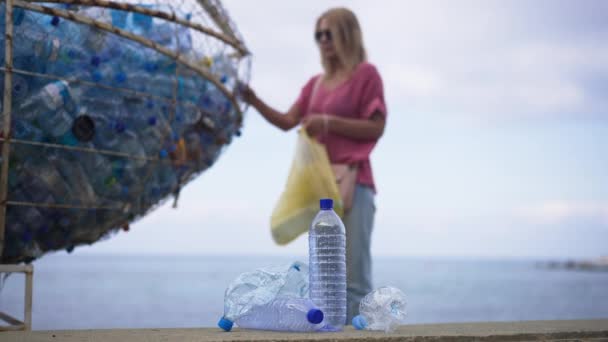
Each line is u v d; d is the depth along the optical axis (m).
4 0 2.50
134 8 2.77
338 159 3.45
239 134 3.42
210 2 3.13
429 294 22.64
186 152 3.07
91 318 9.33
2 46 2.50
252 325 2.39
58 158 2.63
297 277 2.46
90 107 2.66
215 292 18.89
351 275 3.37
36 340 2.03
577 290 26.08
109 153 2.71
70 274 39.53
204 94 3.05
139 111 2.78
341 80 3.55
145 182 2.90
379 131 3.46
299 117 3.76
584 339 2.32
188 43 2.97
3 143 2.49
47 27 2.60
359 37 3.58
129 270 57.25
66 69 2.61
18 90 2.50
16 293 11.90
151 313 10.68
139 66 2.78
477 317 12.63
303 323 2.21
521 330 2.37
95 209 2.86
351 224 3.40
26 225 2.71
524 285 32.25
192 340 1.96
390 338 2.01
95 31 2.67
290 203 3.43
